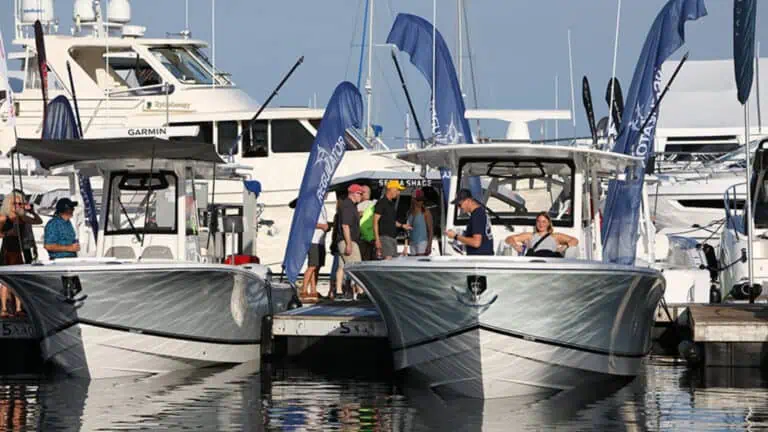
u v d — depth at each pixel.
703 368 45.97
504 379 39.72
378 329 46.91
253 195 55.06
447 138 50.97
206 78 74.81
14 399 39.22
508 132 42.91
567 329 39.53
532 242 41.12
